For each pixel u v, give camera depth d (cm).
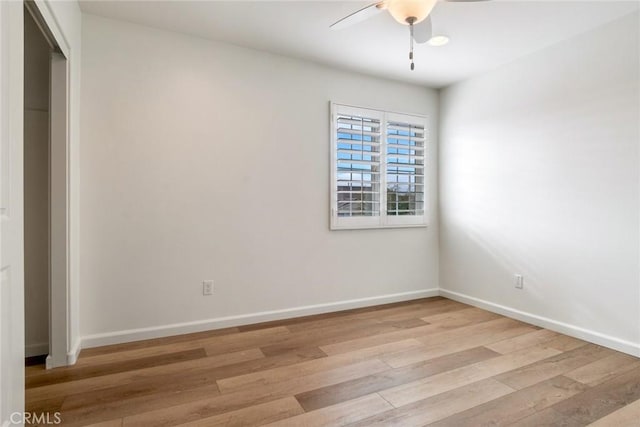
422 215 386
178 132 269
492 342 261
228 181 287
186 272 274
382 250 363
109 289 252
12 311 116
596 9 229
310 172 322
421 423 164
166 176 266
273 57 303
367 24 253
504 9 229
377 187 360
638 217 233
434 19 241
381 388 195
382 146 358
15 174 119
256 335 273
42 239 237
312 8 233
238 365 222
